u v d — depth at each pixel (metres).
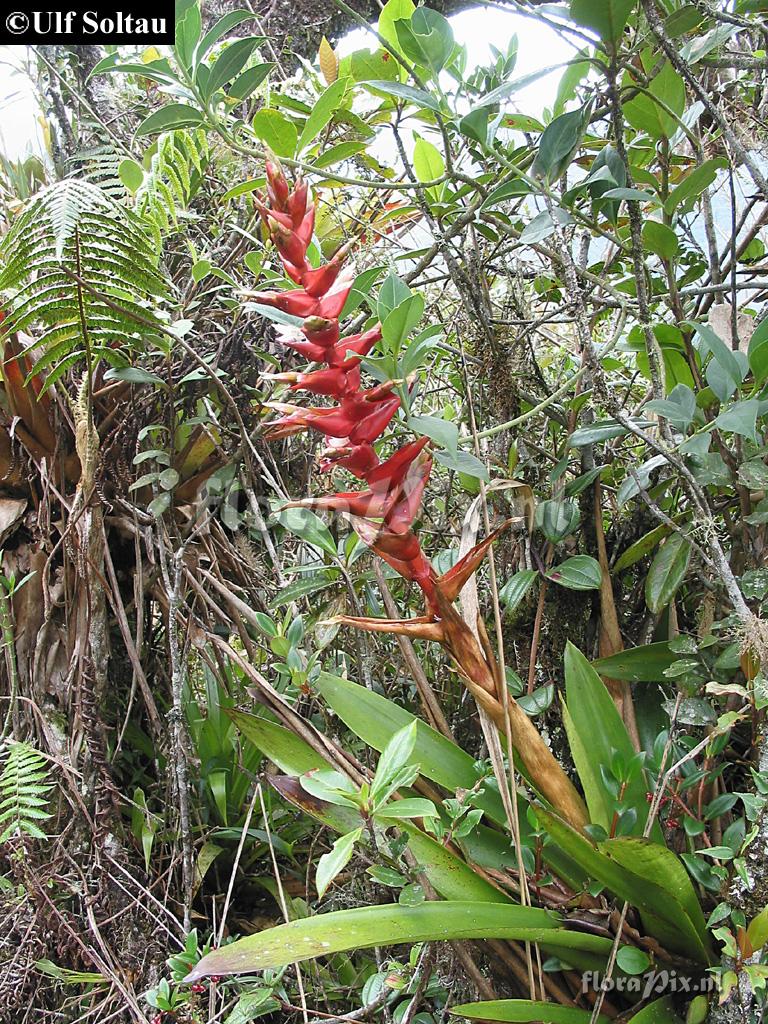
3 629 1.52
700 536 1.18
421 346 0.97
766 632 0.95
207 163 1.60
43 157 1.87
